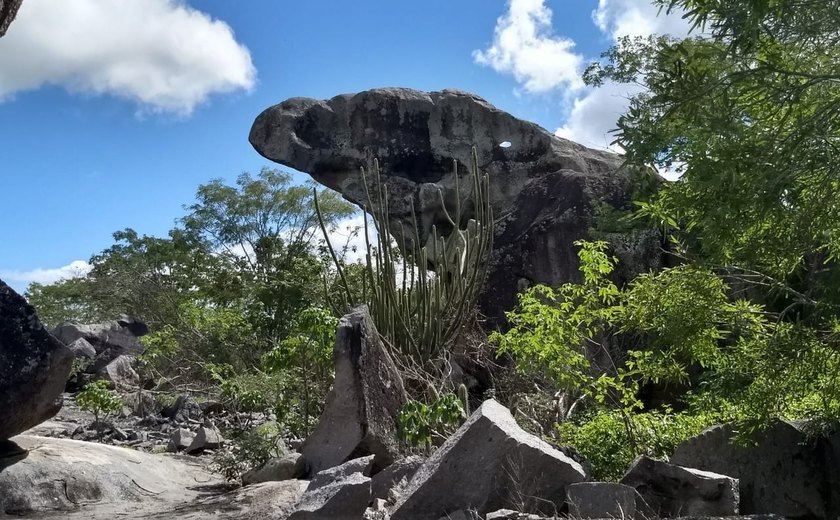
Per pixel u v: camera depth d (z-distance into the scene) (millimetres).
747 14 4188
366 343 8562
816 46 4832
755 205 4695
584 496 5633
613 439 7918
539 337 8023
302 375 10258
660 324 6824
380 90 23625
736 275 6535
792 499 6762
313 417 10164
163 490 8484
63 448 8547
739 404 6777
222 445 10820
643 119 4742
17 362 7734
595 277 7984
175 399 14141
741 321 6586
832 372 6070
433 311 11773
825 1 4258
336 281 16609
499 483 5867
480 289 12617
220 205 35594
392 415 8609
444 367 11586
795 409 7430
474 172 12859
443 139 23000
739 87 4824
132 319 23984
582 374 8086
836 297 5609
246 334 17109
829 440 6855
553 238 16891
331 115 23734
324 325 9305
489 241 12719
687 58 4645
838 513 6723
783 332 5980
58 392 8008
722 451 6941
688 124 4750
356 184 23328
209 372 15398
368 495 5910
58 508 7617
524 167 22141
